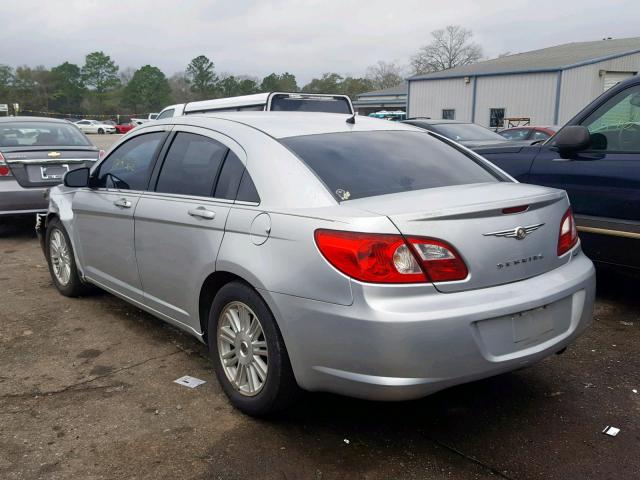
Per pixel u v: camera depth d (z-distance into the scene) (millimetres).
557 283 2990
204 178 3572
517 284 2867
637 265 4531
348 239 2645
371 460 2859
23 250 7480
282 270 2867
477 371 2699
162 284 3822
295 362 2873
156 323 4727
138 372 3838
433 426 3164
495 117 31266
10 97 95875
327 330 2703
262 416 3193
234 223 3170
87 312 4980
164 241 3709
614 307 4977
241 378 3271
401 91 50938
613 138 4684
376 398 2660
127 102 101312
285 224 2908
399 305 2584
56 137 8539
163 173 3934
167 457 2895
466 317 2625
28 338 4418
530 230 2936
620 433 3064
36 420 3238
